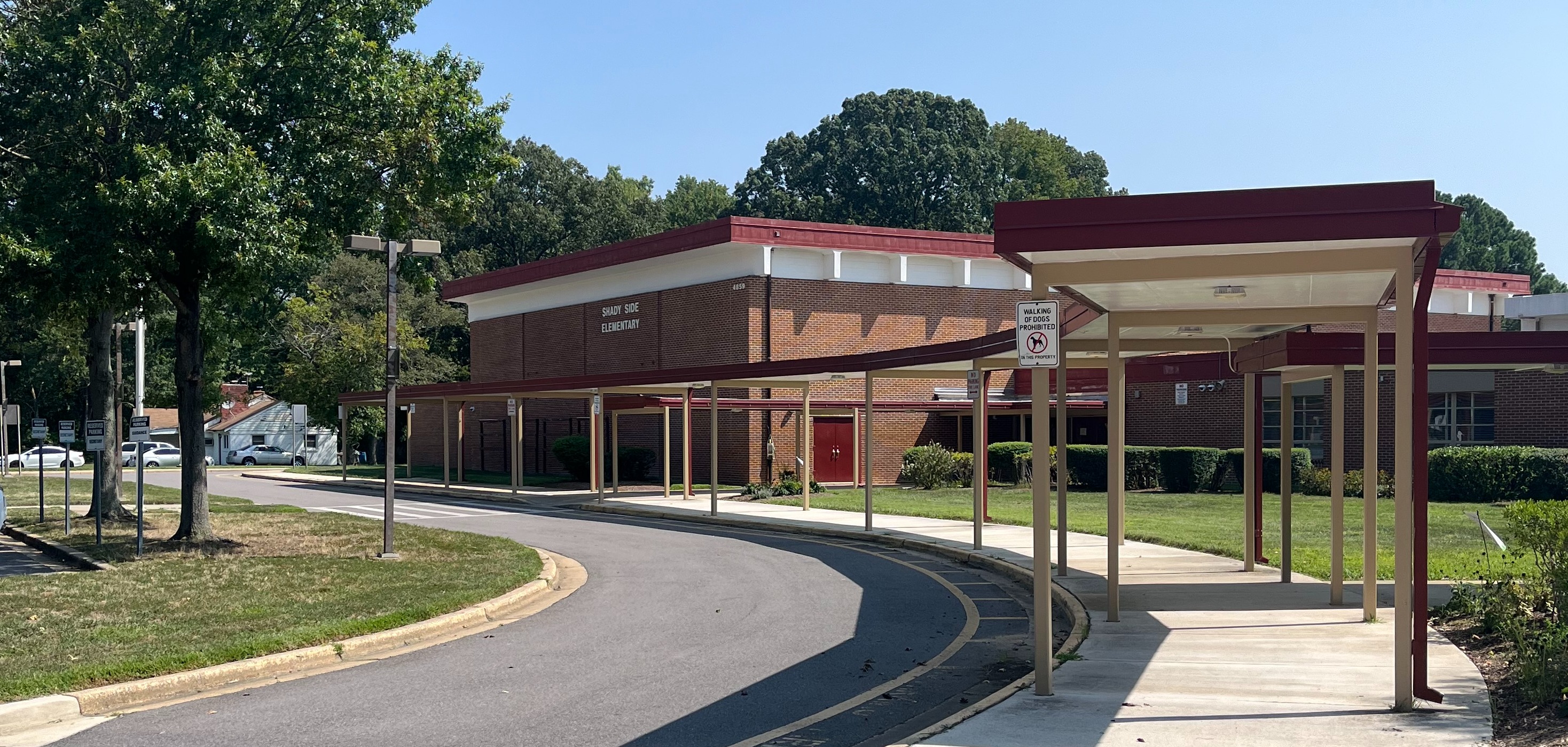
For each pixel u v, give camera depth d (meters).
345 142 19.06
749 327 36.66
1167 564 16.22
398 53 20.31
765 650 10.92
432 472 50.62
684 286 39.72
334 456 76.00
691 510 27.80
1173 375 23.39
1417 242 8.28
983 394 18.69
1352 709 8.05
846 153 75.25
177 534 19.84
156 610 12.30
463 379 67.06
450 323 63.38
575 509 30.00
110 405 24.77
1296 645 10.40
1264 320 11.78
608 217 75.81
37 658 9.68
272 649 10.36
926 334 39.66
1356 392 31.97
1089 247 8.58
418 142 19.25
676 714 8.50
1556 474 26.38
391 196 19.81
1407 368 8.30
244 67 17.84
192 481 19.81
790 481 33.06
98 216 16.95
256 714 8.52
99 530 19.30
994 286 40.91
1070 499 28.95
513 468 34.97
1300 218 8.19
